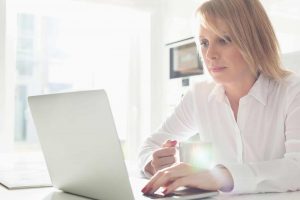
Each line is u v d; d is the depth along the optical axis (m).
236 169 0.77
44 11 2.38
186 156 0.83
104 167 0.62
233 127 1.18
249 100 1.12
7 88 2.19
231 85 1.14
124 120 2.71
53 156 0.74
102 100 0.56
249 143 1.13
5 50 2.12
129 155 2.67
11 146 2.18
